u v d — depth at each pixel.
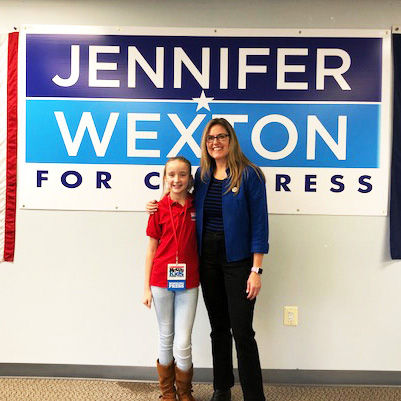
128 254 2.27
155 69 2.21
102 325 2.29
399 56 2.17
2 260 2.28
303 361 2.27
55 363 2.30
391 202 2.20
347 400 2.10
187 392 1.93
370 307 2.25
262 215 1.77
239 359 1.81
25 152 2.24
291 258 2.24
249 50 2.19
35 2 2.23
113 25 2.21
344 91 2.19
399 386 2.25
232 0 2.19
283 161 2.21
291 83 2.19
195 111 2.21
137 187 2.24
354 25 2.18
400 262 2.23
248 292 1.77
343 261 2.24
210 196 1.81
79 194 2.25
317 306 2.25
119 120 2.22
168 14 2.20
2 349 2.30
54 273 2.28
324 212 2.22
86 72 2.22
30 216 2.27
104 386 2.21
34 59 2.23
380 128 2.19
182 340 1.86
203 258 1.85
